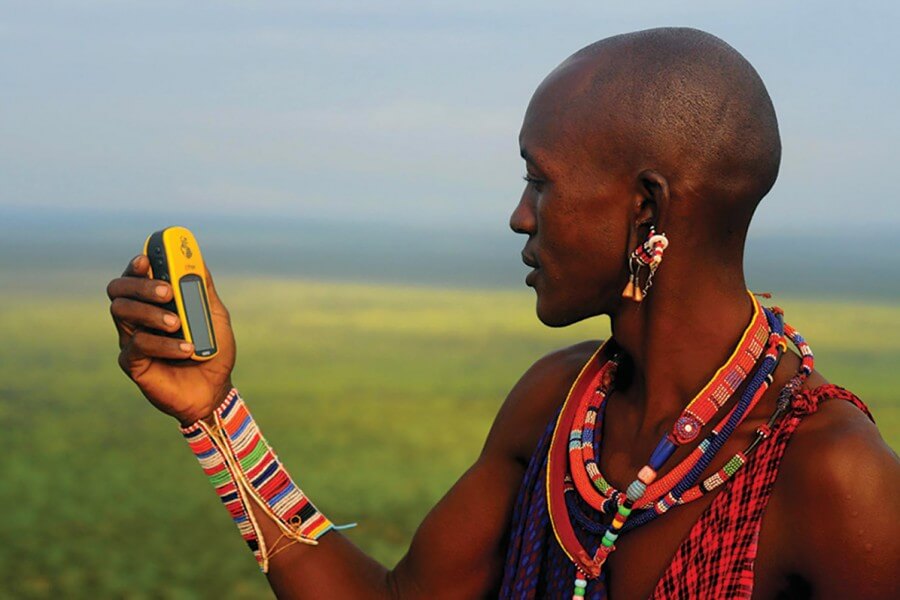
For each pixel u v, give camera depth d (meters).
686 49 1.64
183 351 1.87
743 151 1.62
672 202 1.62
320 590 1.97
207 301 1.94
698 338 1.69
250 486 1.97
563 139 1.68
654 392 1.74
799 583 1.59
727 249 1.67
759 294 1.80
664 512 1.65
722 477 1.63
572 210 1.68
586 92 1.67
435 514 2.04
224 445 1.96
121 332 1.95
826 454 1.56
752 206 1.67
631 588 1.67
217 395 1.97
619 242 1.67
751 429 1.65
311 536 2.00
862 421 1.59
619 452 1.78
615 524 1.66
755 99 1.64
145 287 1.88
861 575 1.53
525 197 1.77
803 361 1.68
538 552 1.79
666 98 1.62
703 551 1.61
